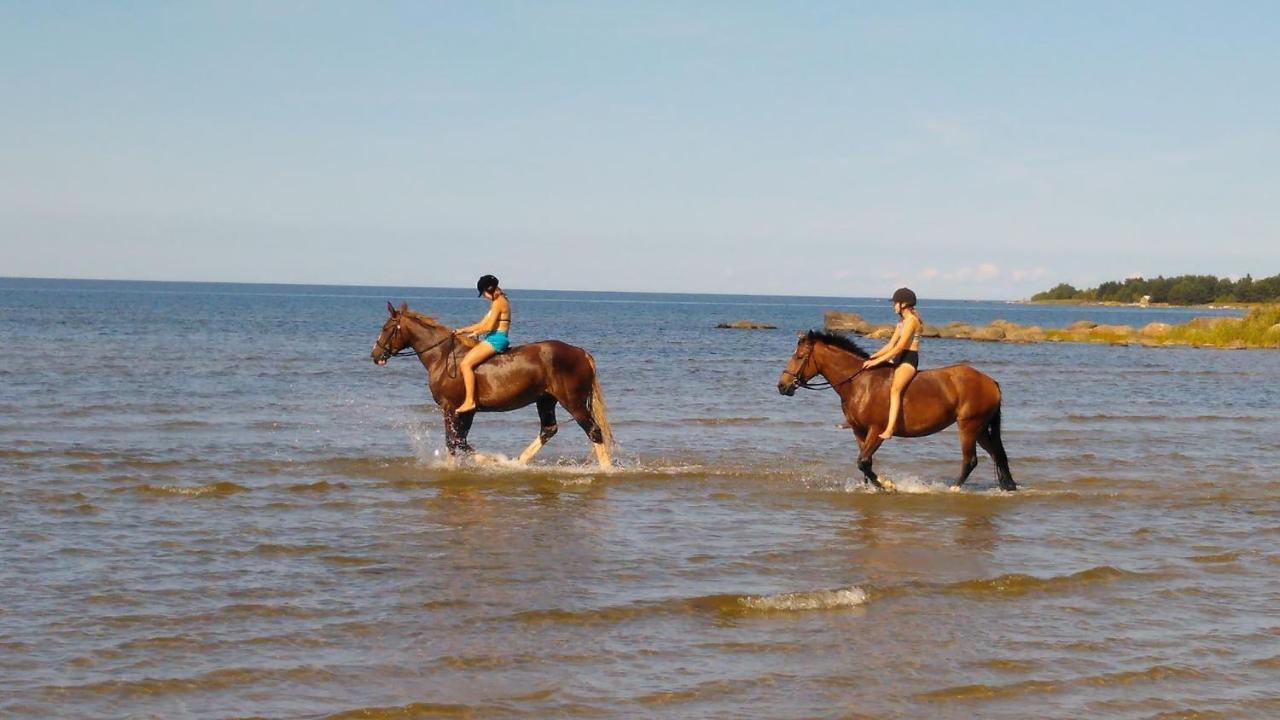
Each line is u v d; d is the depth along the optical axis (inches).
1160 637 344.8
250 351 1663.4
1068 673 311.6
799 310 7052.2
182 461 648.4
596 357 1836.9
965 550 455.5
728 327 3415.4
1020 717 280.5
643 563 423.2
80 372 1219.9
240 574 395.2
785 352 2049.7
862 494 585.6
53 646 313.4
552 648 322.7
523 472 637.3
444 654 315.6
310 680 293.6
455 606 360.5
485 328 645.9
